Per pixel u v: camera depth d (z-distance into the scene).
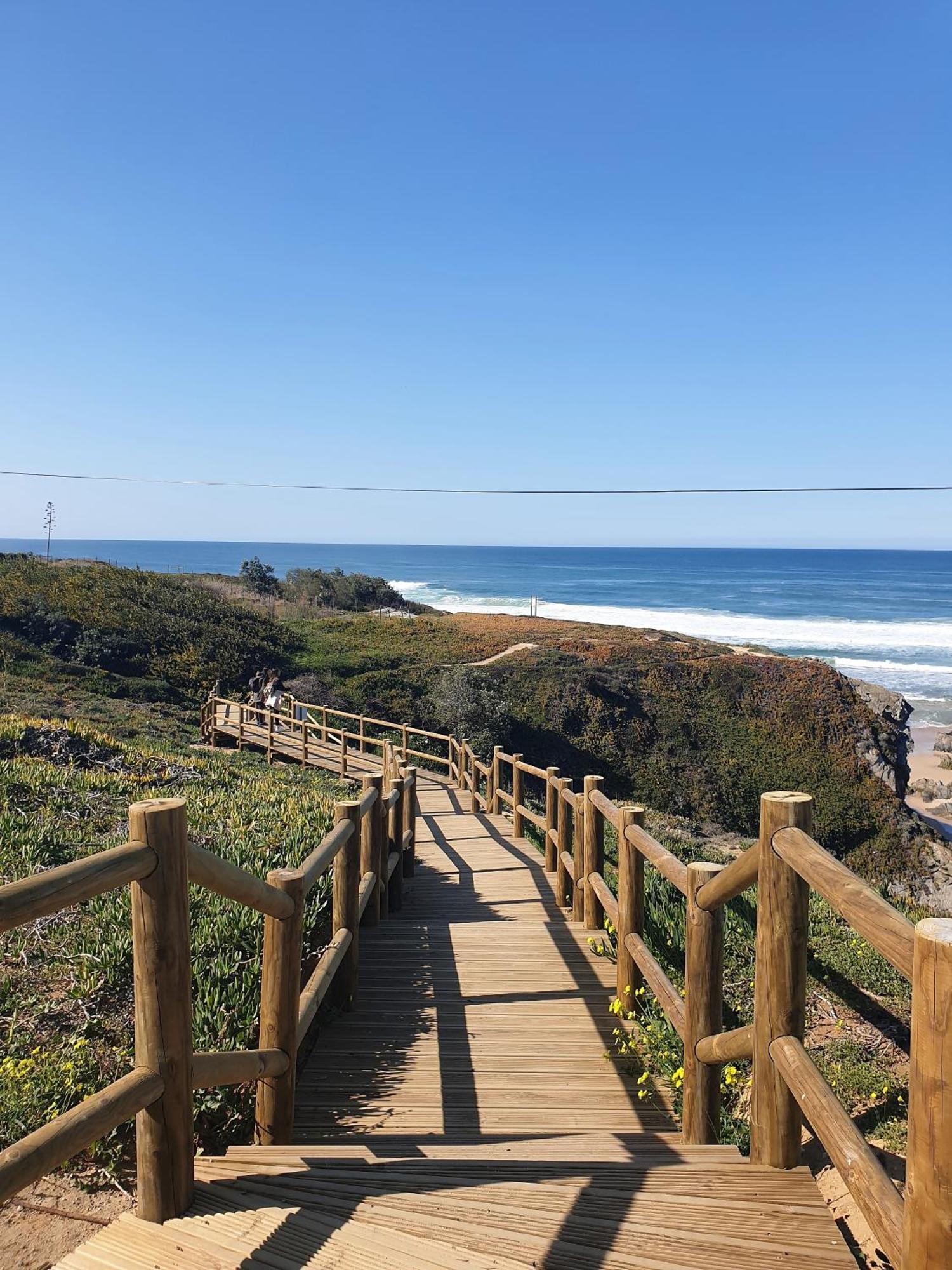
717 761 23.58
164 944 2.21
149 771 10.60
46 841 6.52
